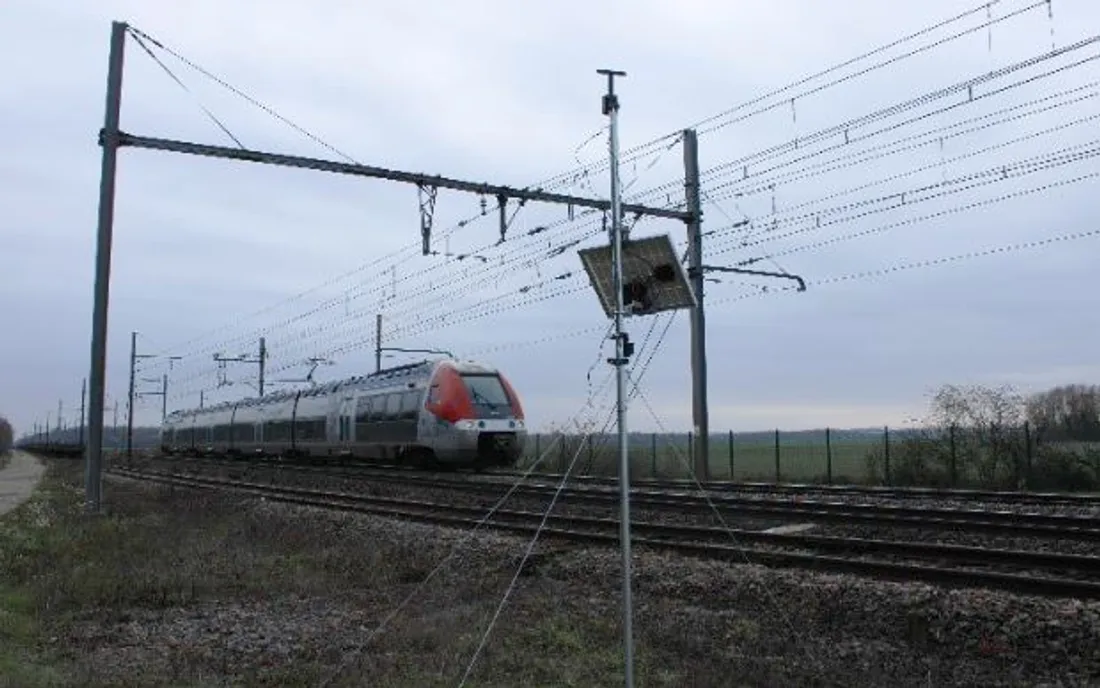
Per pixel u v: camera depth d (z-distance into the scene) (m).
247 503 22.86
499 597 10.78
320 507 21.14
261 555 14.23
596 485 25.95
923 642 8.55
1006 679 7.39
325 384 42.66
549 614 9.73
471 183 21.47
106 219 19.59
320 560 13.59
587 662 7.91
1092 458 25.36
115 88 19.45
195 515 20.48
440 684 7.36
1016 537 13.30
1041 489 25.52
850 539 12.64
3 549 15.70
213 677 7.79
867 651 8.26
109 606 10.91
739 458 35.47
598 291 6.40
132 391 67.88
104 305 19.75
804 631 9.05
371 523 17.64
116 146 19.31
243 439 52.03
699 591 10.92
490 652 8.25
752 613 9.88
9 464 79.12
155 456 71.12
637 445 32.81
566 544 14.14
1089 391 33.00
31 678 7.47
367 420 35.81
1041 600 8.85
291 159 20.03
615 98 6.28
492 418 31.23
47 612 10.68
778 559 11.73
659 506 19.02
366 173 20.39
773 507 17.80
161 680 7.62
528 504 20.70
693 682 7.29
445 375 31.81
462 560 13.62
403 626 9.35
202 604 10.99
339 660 8.27
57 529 18.59
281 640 9.08
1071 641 8.00
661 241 6.04
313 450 41.44
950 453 27.86
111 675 7.82
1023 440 26.86
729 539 13.96
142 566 13.54
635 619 9.44
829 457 29.38
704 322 26.84
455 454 30.92
